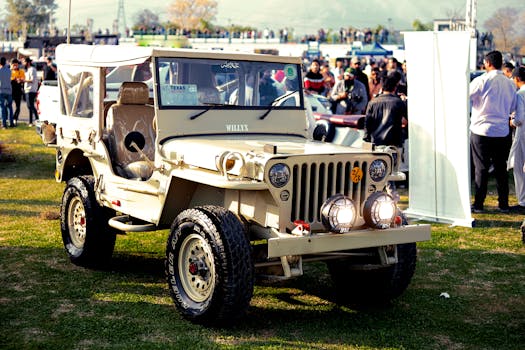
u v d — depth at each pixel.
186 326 5.78
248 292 5.48
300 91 7.03
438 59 9.48
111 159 7.19
